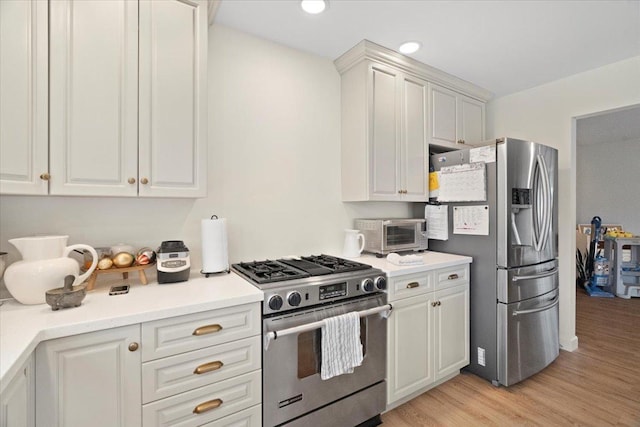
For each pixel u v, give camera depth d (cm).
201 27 158
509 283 214
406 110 241
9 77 116
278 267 182
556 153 252
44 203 146
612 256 456
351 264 192
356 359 159
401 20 187
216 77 191
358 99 227
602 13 180
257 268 180
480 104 300
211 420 129
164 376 119
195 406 125
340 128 244
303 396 151
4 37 115
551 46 218
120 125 138
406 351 193
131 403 113
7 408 80
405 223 247
